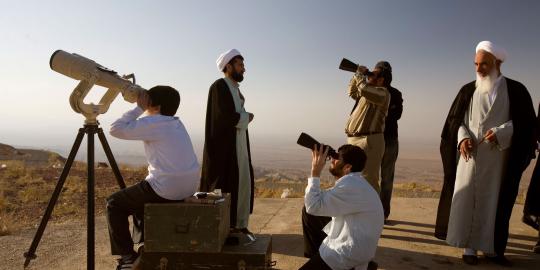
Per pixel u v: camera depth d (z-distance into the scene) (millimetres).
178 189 3859
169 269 3654
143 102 4004
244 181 5328
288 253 5270
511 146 4859
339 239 3639
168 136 3879
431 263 4926
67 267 5074
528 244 5672
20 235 6520
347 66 5145
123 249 3883
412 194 12359
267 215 7363
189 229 3600
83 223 7289
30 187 11352
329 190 3633
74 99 3885
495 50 4895
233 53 5238
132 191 3883
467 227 4953
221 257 3654
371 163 5223
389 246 5527
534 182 5383
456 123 5180
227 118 5102
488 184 4914
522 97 4883
